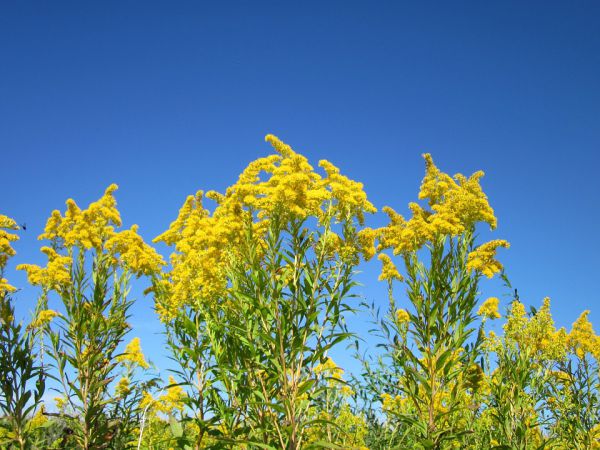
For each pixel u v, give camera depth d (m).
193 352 1.18
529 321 1.33
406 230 1.20
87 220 1.43
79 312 1.32
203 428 1.15
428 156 1.28
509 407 1.23
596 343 1.40
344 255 1.16
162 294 1.35
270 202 1.14
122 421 1.39
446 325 1.13
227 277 1.21
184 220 1.44
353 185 1.24
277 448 1.03
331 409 1.39
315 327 1.12
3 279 1.37
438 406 1.17
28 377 1.26
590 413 1.35
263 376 1.18
